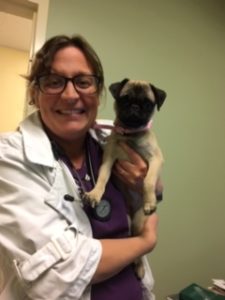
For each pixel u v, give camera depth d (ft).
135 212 3.61
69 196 3.09
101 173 3.44
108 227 3.21
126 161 3.63
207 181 6.63
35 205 2.81
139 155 3.68
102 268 2.75
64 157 3.39
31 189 2.90
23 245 2.67
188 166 6.46
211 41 6.82
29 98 3.81
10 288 2.77
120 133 3.69
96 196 3.21
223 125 6.85
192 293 5.41
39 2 5.33
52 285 2.55
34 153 3.08
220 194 6.75
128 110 3.56
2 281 2.86
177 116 6.39
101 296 2.98
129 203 3.70
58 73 3.25
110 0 5.90
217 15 6.94
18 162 3.00
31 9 5.65
